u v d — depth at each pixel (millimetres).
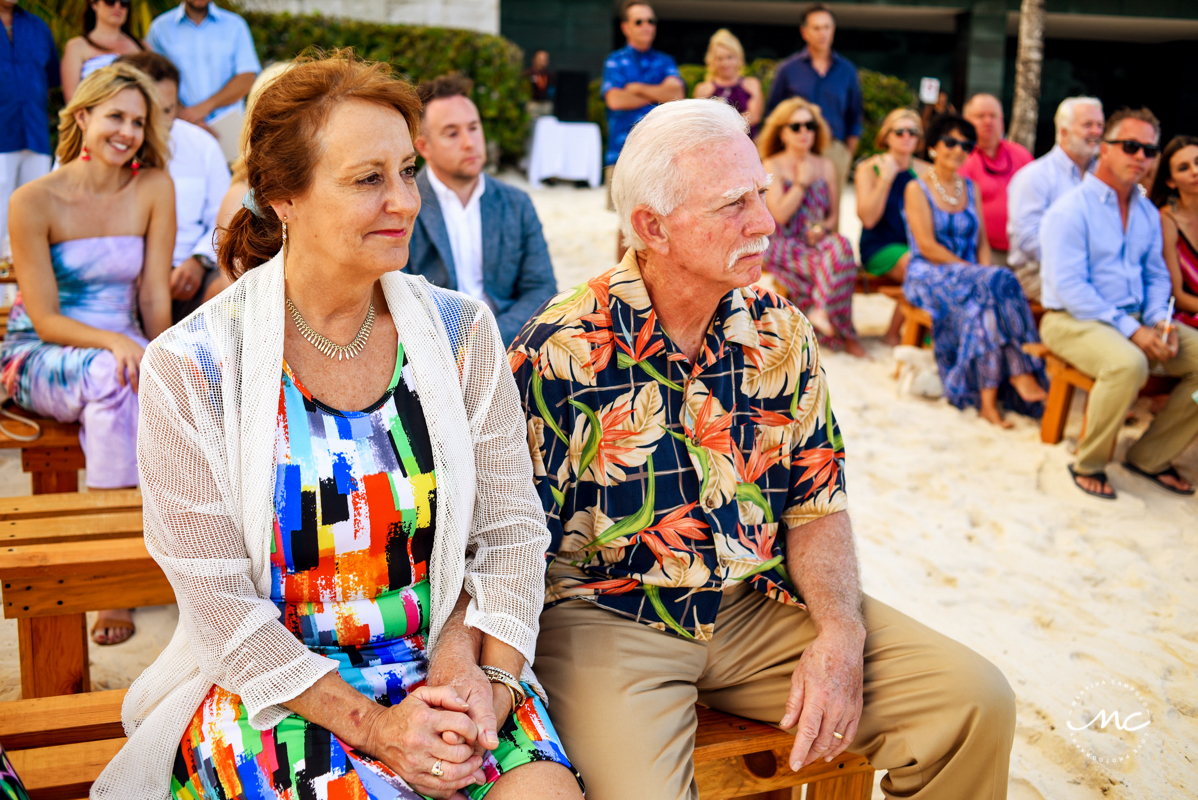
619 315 1806
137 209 3346
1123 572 3537
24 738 1732
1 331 4105
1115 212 4352
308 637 1517
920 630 1835
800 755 1689
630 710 1688
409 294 1594
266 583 1492
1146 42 20484
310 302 1506
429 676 1515
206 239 4004
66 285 3287
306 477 1476
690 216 1714
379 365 1550
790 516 1986
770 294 1968
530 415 1804
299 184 1405
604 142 14445
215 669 1440
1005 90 20406
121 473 3084
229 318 1493
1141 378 4051
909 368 5297
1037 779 2398
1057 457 4566
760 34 19984
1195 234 4664
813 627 1885
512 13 14883
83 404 3053
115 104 3162
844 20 19250
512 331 3426
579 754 1649
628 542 1834
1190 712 2688
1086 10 17844
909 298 5418
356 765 1391
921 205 5480
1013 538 3779
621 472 1822
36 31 5746
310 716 1433
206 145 4441
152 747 1521
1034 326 4984
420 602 1583
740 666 1912
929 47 20031
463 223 3531
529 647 1601
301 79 1396
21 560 2111
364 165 1388
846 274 5816
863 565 3531
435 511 1554
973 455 4602
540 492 1806
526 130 13227
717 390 1838
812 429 1955
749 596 1992
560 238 8492
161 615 3053
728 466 1845
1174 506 4141
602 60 15234
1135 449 4414
